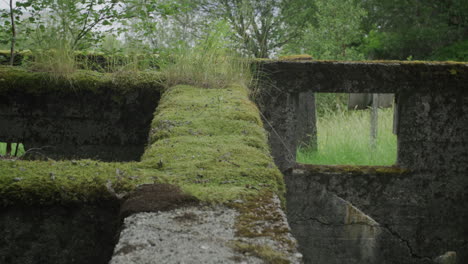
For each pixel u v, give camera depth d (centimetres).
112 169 251
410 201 517
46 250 227
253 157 276
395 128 529
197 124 335
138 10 526
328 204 512
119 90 471
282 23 1653
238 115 355
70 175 237
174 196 209
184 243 168
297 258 162
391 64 511
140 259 155
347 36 1436
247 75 505
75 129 475
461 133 519
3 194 219
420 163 518
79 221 228
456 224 522
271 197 219
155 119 357
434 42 1529
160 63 527
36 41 530
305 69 514
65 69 479
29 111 470
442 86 512
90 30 553
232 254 161
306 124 776
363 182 511
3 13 526
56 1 515
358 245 513
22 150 654
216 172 248
